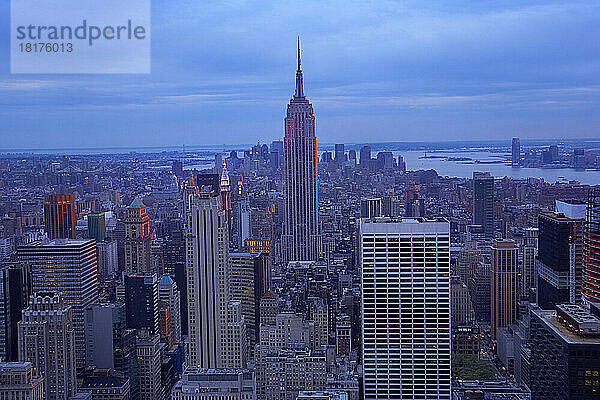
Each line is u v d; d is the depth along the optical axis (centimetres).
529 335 15550
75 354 18100
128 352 18712
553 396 12000
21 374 15188
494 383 16850
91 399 17450
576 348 11156
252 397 17250
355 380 16362
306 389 17525
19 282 17612
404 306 15400
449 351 15400
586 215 15575
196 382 17425
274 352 18400
